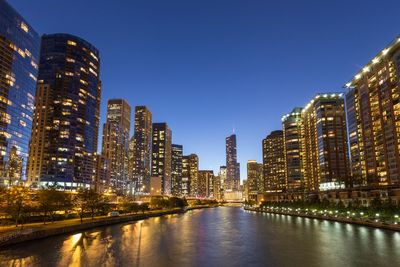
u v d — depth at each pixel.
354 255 72.50
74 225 108.06
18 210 98.44
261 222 164.75
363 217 138.88
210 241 97.19
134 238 101.31
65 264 63.81
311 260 69.12
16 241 79.06
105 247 82.94
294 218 191.75
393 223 113.50
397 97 198.50
